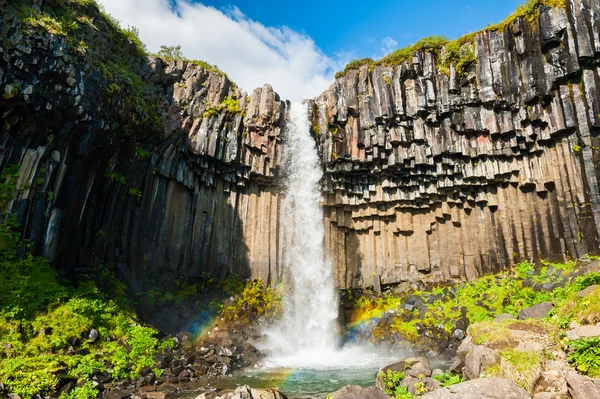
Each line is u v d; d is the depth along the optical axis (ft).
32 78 45.55
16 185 45.62
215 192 74.69
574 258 61.36
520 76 67.41
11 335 37.50
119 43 64.69
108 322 46.29
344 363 56.90
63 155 50.70
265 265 74.28
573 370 27.07
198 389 39.45
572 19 61.93
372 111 76.69
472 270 72.69
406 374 34.63
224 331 63.16
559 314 35.37
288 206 78.89
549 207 66.03
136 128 61.62
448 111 72.23
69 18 52.54
